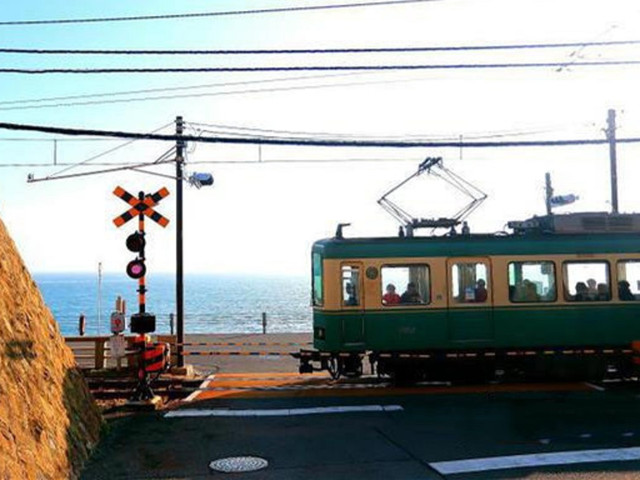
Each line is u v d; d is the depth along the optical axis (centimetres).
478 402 1204
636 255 1447
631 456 830
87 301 16262
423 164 1558
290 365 1741
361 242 1419
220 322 7256
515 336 1412
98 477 769
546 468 784
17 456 651
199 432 984
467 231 1510
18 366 765
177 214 1603
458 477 754
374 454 855
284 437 949
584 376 1440
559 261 1432
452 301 1410
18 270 910
